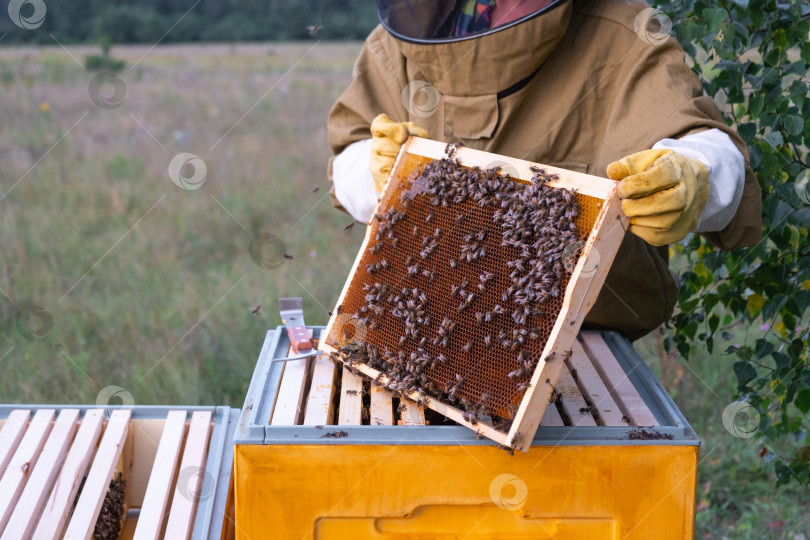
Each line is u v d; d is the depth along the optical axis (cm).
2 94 1084
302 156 813
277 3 2002
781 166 235
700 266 276
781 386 244
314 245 556
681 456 172
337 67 1502
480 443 171
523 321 168
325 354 209
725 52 228
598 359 220
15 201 649
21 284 483
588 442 171
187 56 1578
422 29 218
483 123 222
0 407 232
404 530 179
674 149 183
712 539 301
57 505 194
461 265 184
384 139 210
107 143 845
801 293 233
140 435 234
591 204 169
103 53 1270
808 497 317
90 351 410
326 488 173
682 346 286
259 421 182
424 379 180
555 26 197
